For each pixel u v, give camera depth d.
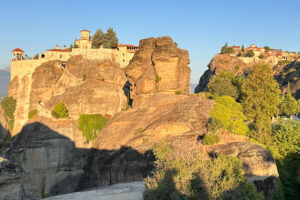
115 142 56.66
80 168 68.38
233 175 24.86
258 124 45.06
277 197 34.09
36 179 66.31
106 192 38.81
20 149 67.88
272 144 43.06
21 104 95.00
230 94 60.31
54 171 66.94
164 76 63.66
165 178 25.59
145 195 26.08
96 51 92.19
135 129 55.88
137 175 48.09
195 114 49.97
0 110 97.19
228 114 48.12
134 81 69.94
